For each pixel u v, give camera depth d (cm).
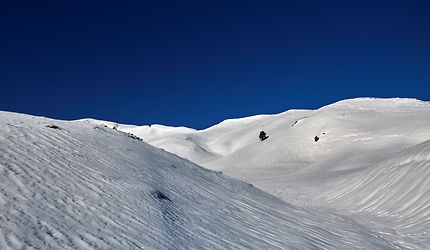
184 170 1644
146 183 1117
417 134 5656
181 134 11388
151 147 1912
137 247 661
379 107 8344
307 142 6450
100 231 672
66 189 825
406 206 1608
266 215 1302
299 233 1163
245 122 12575
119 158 1327
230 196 1441
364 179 2273
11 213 616
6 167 838
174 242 752
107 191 908
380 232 1405
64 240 590
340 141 6112
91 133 1634
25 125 1402
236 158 6538
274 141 6912
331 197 2266
